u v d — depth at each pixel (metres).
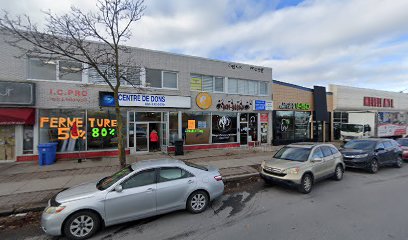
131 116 14.06
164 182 5.68
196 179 6.06
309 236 4.61
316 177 7.98
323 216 5.62
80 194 5.04
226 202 6.78
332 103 23.84
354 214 5.72
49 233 4.61
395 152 11.63
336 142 22.22
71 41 8.68
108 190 5.12
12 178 8.91
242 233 4.82
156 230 5.09
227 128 17.39
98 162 11.70
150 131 14.84
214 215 5.83
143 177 5.55
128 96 13.54
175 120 15.38
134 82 13.26
